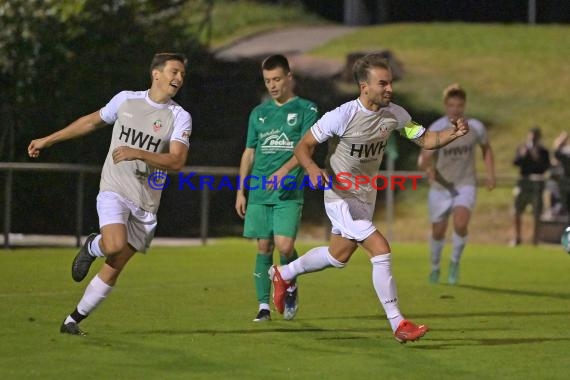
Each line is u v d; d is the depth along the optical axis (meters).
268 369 16.75
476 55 74.88
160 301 25.56
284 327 21.41
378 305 25.28
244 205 23.06
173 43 58.16
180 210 52.78
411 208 55.12
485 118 65.25
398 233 53.41
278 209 22.34
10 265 34.41
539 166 51.12
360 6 90.50
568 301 26.95
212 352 18.17
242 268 35.34
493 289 29.97
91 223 47.81
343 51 76.00
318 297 26.95
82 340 19.14
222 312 23.61
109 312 23.28
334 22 92.38
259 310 22.45
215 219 53.25
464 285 31.11
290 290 22.19
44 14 50.75
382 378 16.17
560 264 39.28
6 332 19.94
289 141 22.33
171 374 16.22
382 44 77.88
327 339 19.84
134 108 19.31
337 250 20.36
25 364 16.80
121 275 32.41
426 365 17.30
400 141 60.72
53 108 50.88
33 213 47.47
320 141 19.55
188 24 61.75
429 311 24.69
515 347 19.27
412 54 75.25
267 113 22.50
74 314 19.77
